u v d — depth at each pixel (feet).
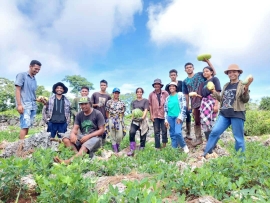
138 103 29.58
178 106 25.07
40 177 9.18
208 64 24.54
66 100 25.53
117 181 12.07
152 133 47.75
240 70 18.72
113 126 27.73
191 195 10.17
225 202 9.09
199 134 27.45
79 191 8.35
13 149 20.72
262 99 95.96
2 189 10.39
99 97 29.45
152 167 13.78
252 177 11.62
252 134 57.93
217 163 13.17
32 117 23.63
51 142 21.48
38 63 23.18
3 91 134.51
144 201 7.16
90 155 19.61
